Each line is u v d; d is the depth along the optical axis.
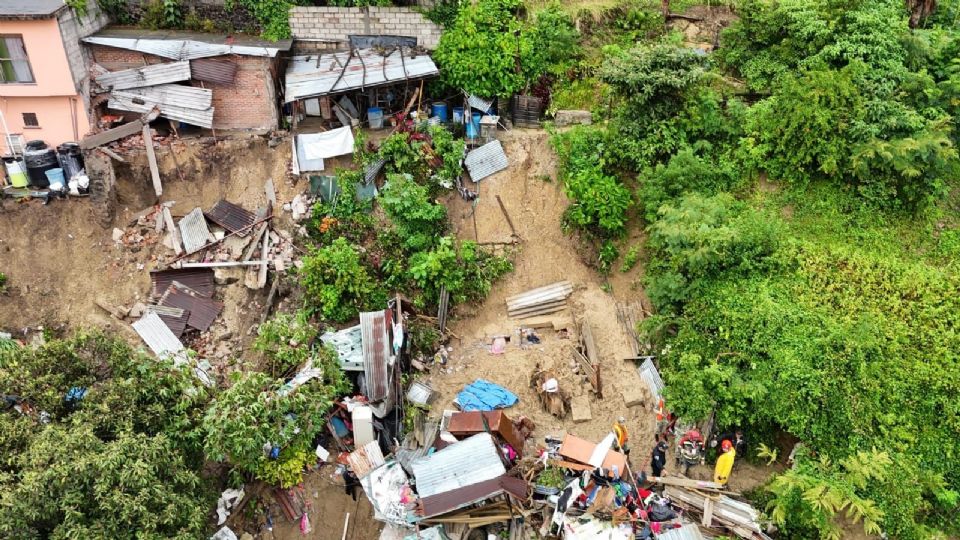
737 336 17.42
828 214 19.67
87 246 20.73
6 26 19.66
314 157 21.62
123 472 12.60
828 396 16.12
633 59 20.92
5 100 20.92
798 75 21.47
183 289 20.22
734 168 20.66
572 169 21.50
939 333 16.91
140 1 23.33
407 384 19.62
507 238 22.09
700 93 21.14
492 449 16.38
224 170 21.95
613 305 21.00
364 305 20.38
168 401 15.46
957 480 15.83
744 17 23.31
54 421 14.05
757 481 16.83
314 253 20.78
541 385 19.25
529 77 23.16
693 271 18.69
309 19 23.42
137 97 21.73
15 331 19.86
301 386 17.19
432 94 23.23
